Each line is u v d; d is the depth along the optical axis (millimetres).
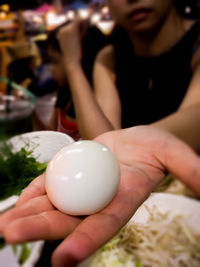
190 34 291
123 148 176
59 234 119
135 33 287
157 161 160
